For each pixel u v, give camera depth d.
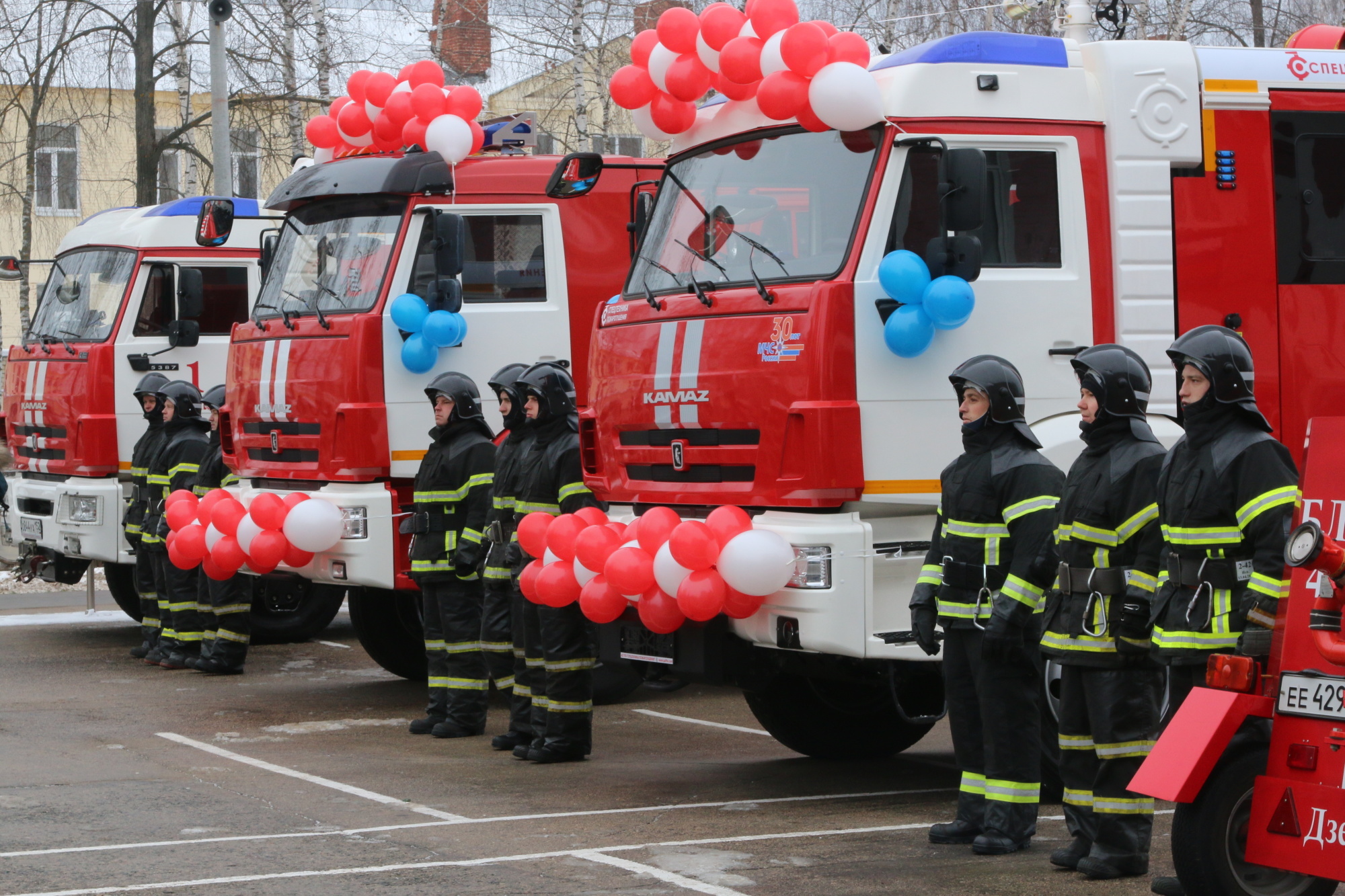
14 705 10.63
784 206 7.43
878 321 6.99
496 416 10.44
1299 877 5.32
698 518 7.56
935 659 7.03
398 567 10.07
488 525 8.94
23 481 14.35
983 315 7.25
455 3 22.36
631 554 7.28
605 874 6.08
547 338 10.61
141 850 6.55
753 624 7.12
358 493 9.99
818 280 7.07
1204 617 5.46
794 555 6.91
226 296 13.82
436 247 9.98
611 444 8.10
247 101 21.73
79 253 14.36
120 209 14.82
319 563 10.20
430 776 8.19
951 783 8.05
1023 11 12.91
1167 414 7.64
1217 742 5.07
